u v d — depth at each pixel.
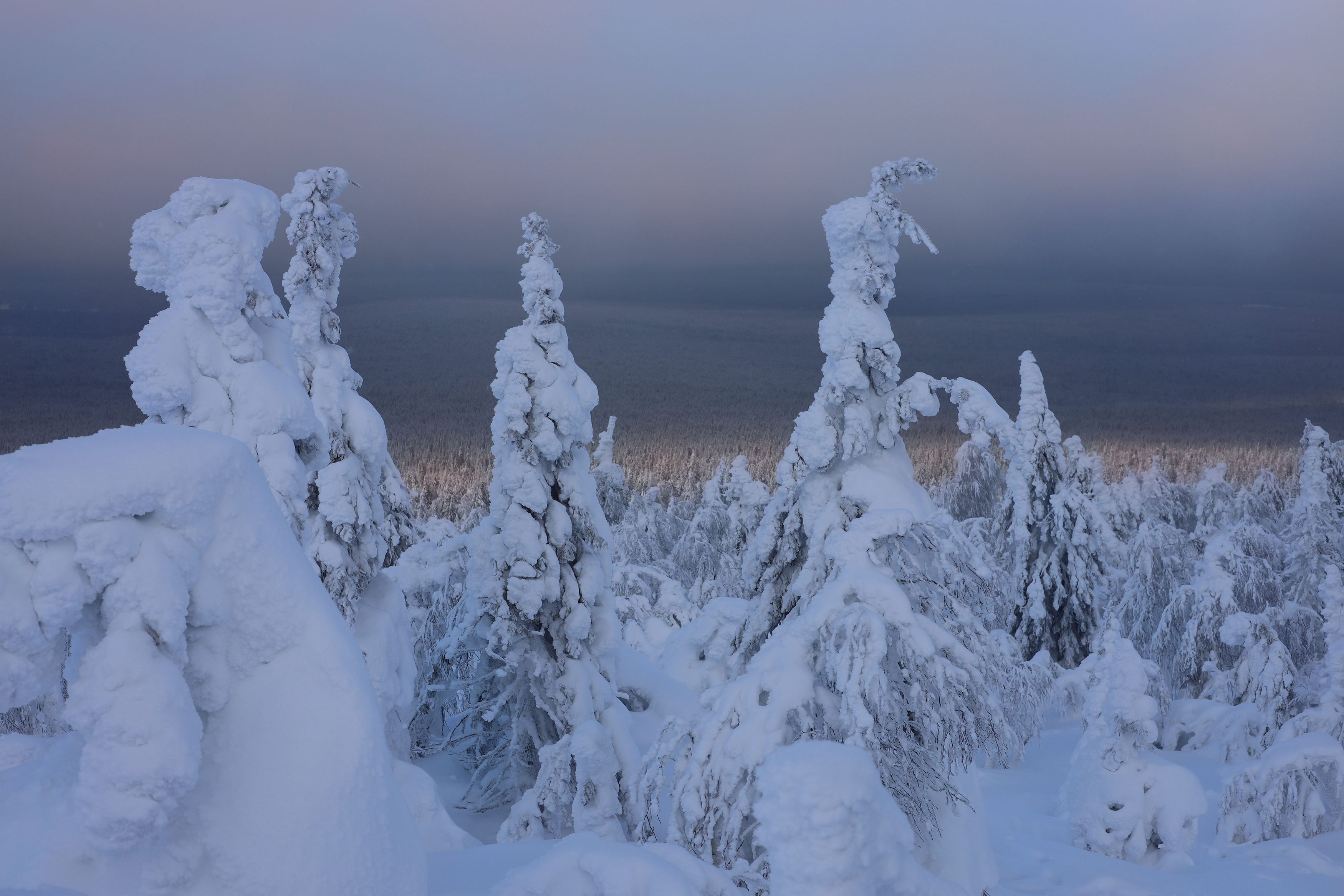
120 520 2.51
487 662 17.78
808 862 3.69
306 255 15.32
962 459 50.38
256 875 2.62
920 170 11.91
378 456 15.53
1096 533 31.77
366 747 2.87
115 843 2.35
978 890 9.85
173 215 10.70
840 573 9.02
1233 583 30.33
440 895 6.45
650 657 24.44
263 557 2.87
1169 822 15.85
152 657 2.45
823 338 12.09
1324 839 16.75
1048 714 31.23
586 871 4.93
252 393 10.70
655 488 61.69
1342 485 34.28
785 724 8.26
